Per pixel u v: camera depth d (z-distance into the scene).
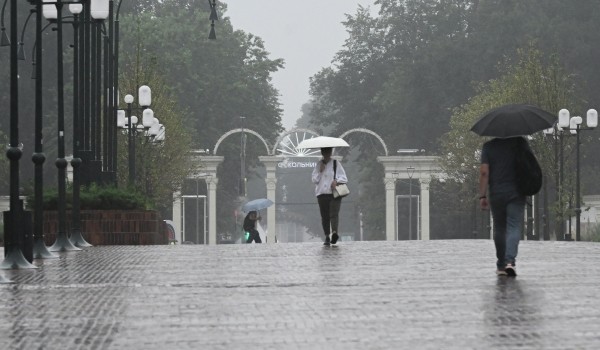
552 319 30.11
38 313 32.84
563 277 42.09
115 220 79.94
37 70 56.12
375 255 55.53
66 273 46.69
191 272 46.25
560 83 160.38
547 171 149.62
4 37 106.19
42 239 56.78
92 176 88.19
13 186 49.94
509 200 42.84
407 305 33.53
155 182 142.25
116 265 50.91
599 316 30.67
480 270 45.56
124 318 31.50
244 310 32.94
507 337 27.03
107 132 102.62
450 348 25.55
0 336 28.41
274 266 48.94
